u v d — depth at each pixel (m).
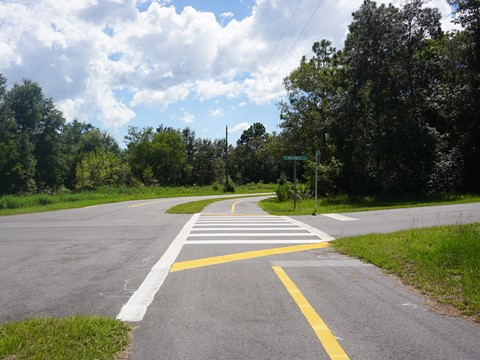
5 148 59.09
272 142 50.09
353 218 16.89
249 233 12.63
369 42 32.19
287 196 36.44
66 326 4.37
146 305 5.36
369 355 3.79
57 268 7.72
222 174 102.62
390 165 33.06
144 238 11.73
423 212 17.66
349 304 5.35
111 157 69.62
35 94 69.88
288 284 6.38
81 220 17.98
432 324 4.59
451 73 33.41
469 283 5.85
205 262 8.15
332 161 34.75
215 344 4.05
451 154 31.42
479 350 3.89
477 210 17.47
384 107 32.81
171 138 93.88
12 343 3.89
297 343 4.07
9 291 6.11
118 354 3.81
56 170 71.56
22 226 15.61
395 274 6.96
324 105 43.19
